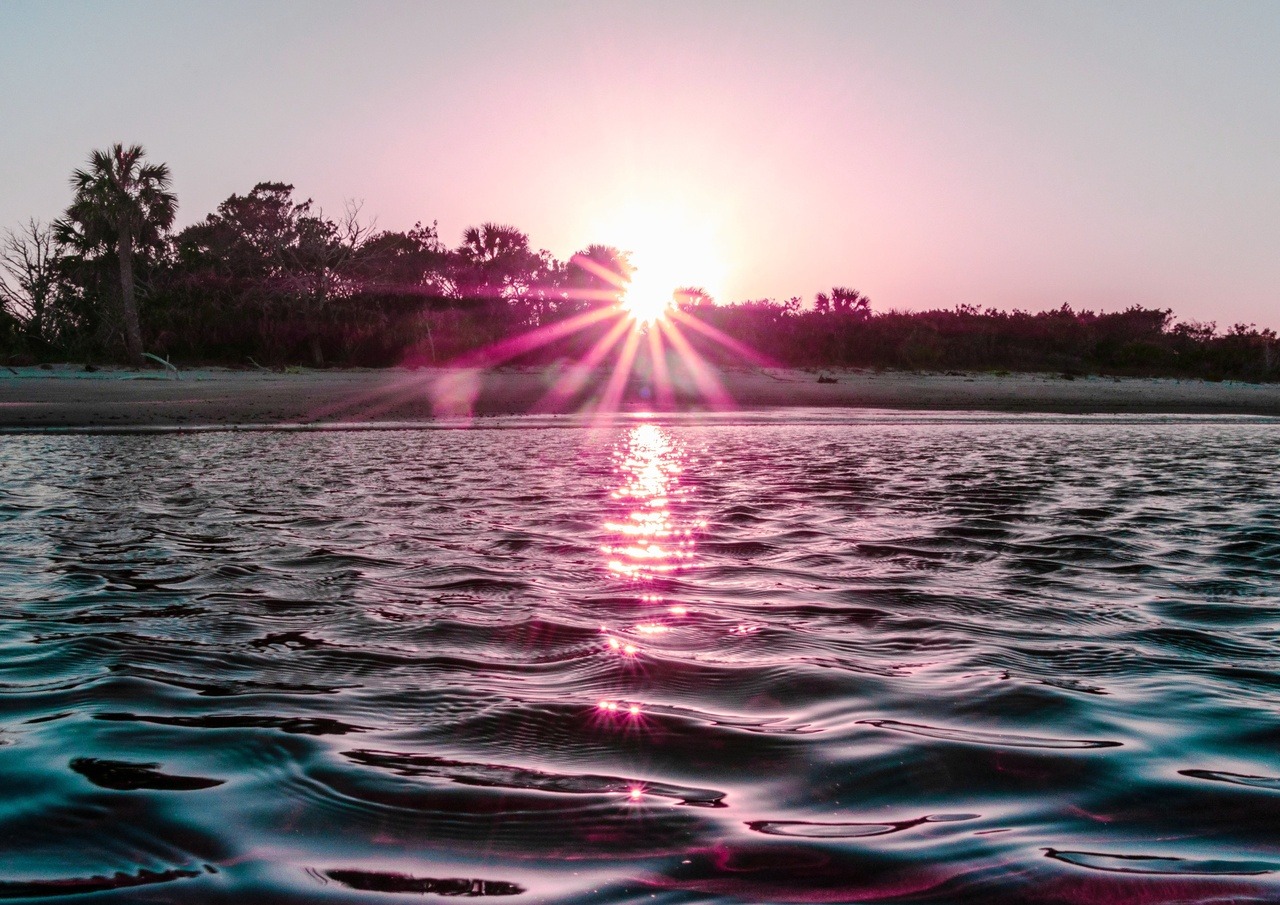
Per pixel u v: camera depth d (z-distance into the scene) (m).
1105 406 28.31
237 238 37.69
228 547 6.00
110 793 2.33
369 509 7.82
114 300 33.88
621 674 3.33
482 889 1.88
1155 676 3.38
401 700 3.05
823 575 5.19
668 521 7.21
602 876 1.93
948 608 4.41
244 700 3.06
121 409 21.08
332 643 3.76
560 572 5.23
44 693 3.13
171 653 3.62
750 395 28.06
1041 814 2.24
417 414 22.12
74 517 7.33
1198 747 2.68
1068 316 42.84
